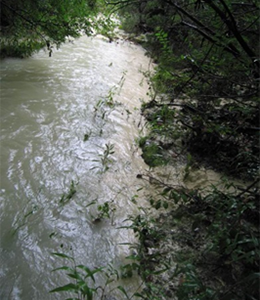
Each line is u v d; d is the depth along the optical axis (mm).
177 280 2281
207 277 2324
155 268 2363
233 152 3918
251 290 2141
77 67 6324
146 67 7391
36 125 3979
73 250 2412
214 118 4234
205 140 4062
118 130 4312
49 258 2311
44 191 2945
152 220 2740
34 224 2576
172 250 2543
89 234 2588
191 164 3791
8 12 5602
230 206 2523
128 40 9430
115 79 6125
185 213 2914
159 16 7898
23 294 2043
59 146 3656
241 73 3859
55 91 5035
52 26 5676
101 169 3412
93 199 2971
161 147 3924
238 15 3965
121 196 3086
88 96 5109
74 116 4395
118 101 5199
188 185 3408
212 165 3830
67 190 3016
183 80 5145
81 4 5609
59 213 2732
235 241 2201
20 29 5930
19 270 2189
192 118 4398
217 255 2514
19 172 3113
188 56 4297
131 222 2785
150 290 2164
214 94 4387
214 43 3701
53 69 5977
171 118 4688
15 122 3945
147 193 3201
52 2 5516
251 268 2369
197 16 4418
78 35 6039
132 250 2502
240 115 4035
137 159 3775
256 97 3557
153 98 5258
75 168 3344
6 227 2506
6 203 2727
